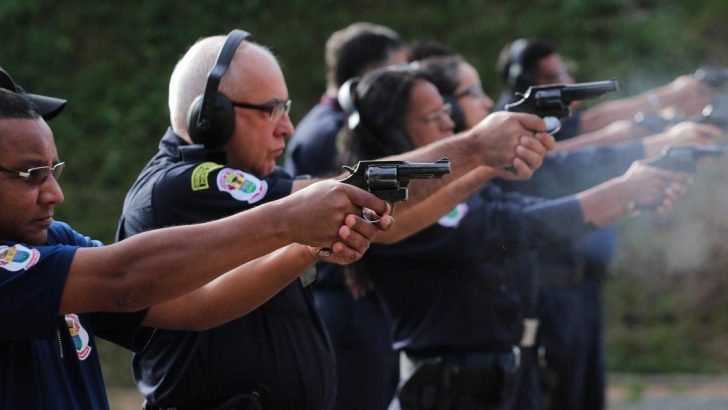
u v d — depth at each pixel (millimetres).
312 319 4426
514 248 5414
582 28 13602
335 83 7777
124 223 4309
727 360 11172
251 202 4094
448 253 5277
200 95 4332
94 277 2996
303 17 13977
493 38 13602
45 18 14133
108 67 13781
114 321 3668
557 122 4523
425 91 5293
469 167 4348
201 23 14016
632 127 6988
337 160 5520
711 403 10000
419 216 4648
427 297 5418
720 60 13195
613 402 10102
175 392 4180
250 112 4305
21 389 3238
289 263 3586
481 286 5410
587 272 7766
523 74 8516
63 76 13711
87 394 3461
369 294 6859
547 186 6465
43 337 3041
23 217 3201
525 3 13914
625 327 11570
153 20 14109
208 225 3012
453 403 5445
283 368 4215
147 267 2975
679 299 11711
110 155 13102
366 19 13875
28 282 2988
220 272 3010
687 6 13719
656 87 13039
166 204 4156
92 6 14242
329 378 4426
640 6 13867
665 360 11188
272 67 4371
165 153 4465
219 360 4141
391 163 3182
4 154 3145
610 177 6375
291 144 7676
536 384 6934
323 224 2988
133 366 4363
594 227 5480
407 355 5570
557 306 7633
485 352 5469
